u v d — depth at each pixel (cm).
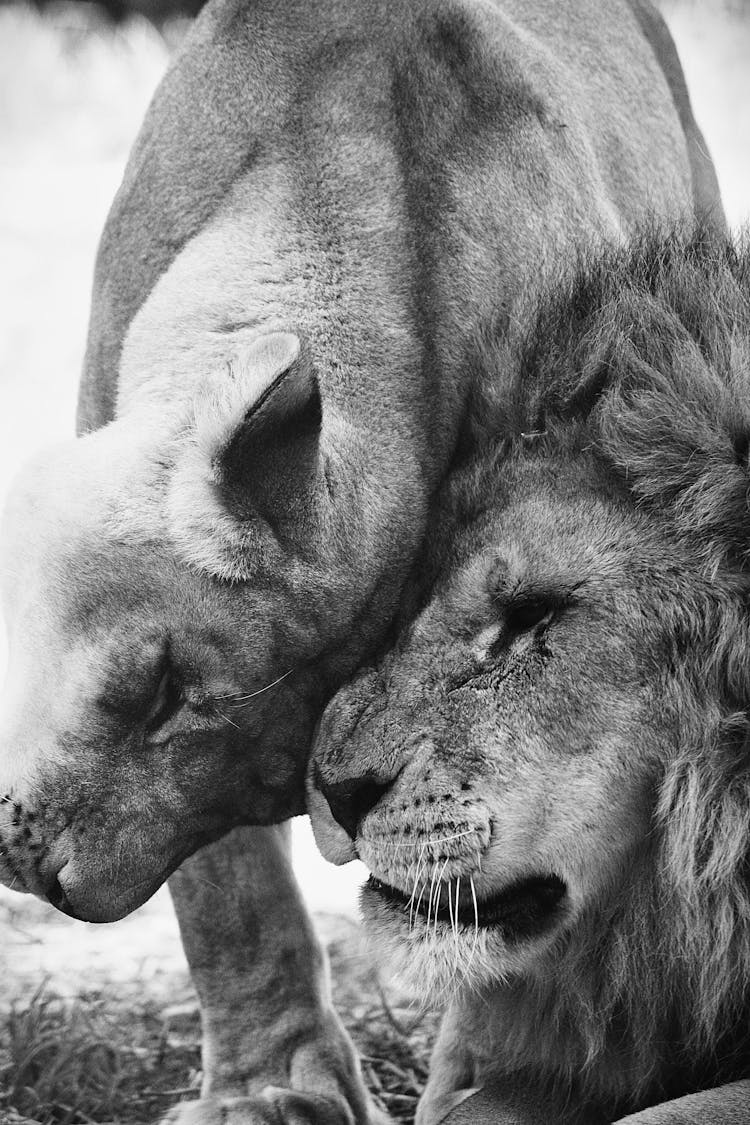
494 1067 747
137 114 2831
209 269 743
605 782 656
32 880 663
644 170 934
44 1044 898
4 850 658
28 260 2552
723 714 662
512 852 654
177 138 800
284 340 655
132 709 656
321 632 677
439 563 693
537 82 818
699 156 1127
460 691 662
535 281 759
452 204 770
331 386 720
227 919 824
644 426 669
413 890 663
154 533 655
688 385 682
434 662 668
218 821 698
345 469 691
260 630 662
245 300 734
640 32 1048
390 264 750
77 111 2830
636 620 653
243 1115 791
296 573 666
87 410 820
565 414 702
